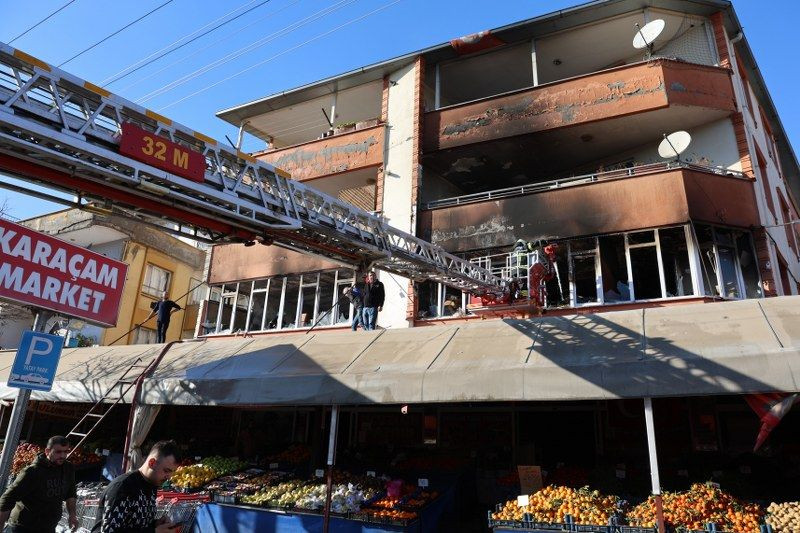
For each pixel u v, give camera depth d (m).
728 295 12.52
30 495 5.79
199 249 27.36
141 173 7.21
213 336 18.08
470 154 16.38
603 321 8.63
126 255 23.42
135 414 11.11
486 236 14.65
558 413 12.68
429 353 9.17
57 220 23.95
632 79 14.38
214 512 9.79
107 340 22.02
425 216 15.67
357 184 18.62
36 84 6.46
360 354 9.84
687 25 15.57
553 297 13.98
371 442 14.53
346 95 19.48
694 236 12.62
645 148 15.80
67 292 7.47
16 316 22.36
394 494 9.56
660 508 6.53
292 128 21.97
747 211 13.14
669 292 12.91
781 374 6.36
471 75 18.27
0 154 6.44
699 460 10.38
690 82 14.07
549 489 8.25
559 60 17.39
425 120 16.83
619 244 13.59
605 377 7.29
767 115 18.66
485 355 8.59
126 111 7.25
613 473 10.12
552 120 15.01
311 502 9.12
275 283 17.72
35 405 16.91
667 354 7.19
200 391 10.45
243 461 12.88
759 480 9.37
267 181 8.91
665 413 11.65
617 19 15.57
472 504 11.33
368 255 10.53
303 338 11.34
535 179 17.92
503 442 12.92
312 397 9.17
